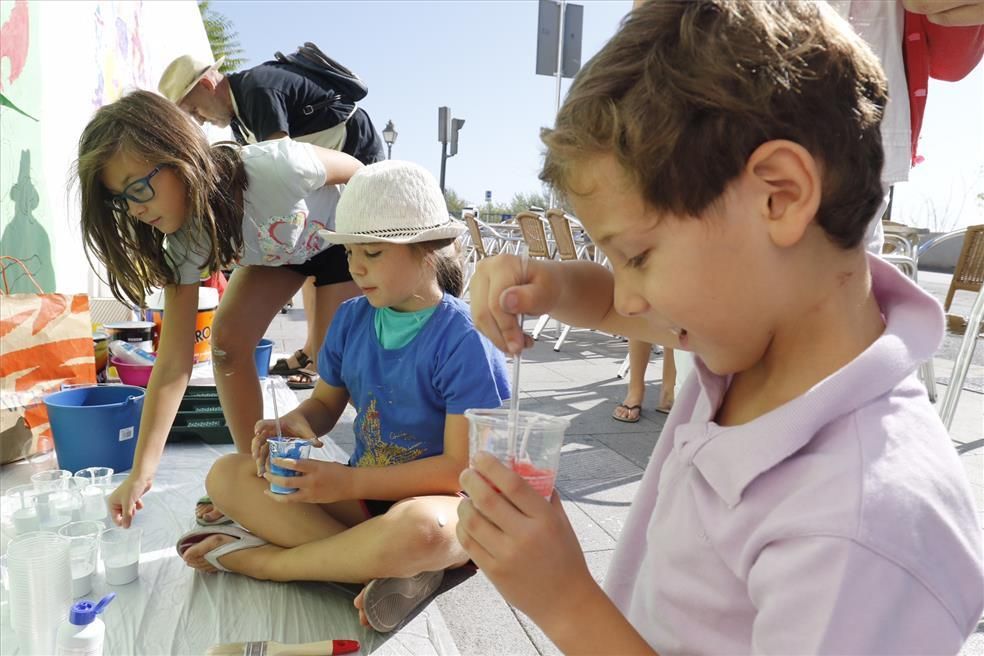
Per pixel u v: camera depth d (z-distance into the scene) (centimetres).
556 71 616
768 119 61
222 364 235
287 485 157
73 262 352
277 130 304
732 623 74
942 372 416
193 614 157
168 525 205
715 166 62
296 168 220
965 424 311
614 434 309
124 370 297
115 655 141
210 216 194
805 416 65
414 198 179
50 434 256
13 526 191
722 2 65
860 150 64
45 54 321
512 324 93
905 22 184
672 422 102
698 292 66
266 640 148
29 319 251
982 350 480
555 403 362
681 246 65
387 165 184
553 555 75
